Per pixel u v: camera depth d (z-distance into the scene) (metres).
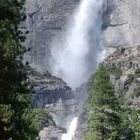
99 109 63.12
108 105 63.25
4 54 34.47
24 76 37.47
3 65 34.69
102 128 63.62
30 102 44.91
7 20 36.00
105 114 63.28
